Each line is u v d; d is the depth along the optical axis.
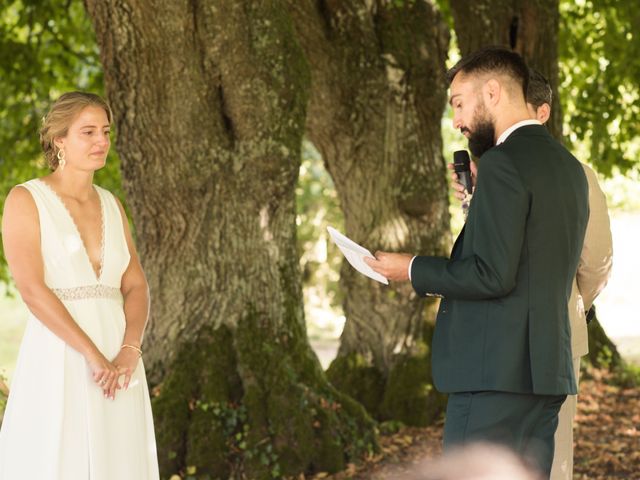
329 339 19.11
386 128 7.61
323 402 5.97
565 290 3.18
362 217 7.81
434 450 6.69
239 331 5.95
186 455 5.65
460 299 3.19
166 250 6.04
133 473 3.51
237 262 5.97
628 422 7.60
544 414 3.20
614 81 10.12
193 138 5.79
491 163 3.12
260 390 5.82
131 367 3.52
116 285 3.60
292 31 5.91
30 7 10.02
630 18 9.69
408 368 7.68
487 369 3.12
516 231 3.04
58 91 11.18
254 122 5.79
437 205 7.74
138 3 5.53
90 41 10.56
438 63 7.76
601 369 9.14
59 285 3.45
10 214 3.43
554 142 3.26
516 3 7.67
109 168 10.86
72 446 3.37
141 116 5.80
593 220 3.75
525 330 3.11
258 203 5.94
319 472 5.75
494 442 3.14
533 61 7.73
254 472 5.59
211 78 5.73
